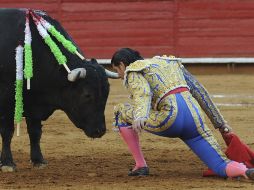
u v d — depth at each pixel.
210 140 9.77
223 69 29.25
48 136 15.09
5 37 10.78
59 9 29.73
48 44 10.69
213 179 9.94
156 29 29.55
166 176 10.38
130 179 10.13
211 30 29.34
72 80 10.30
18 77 10.70
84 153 12.97
